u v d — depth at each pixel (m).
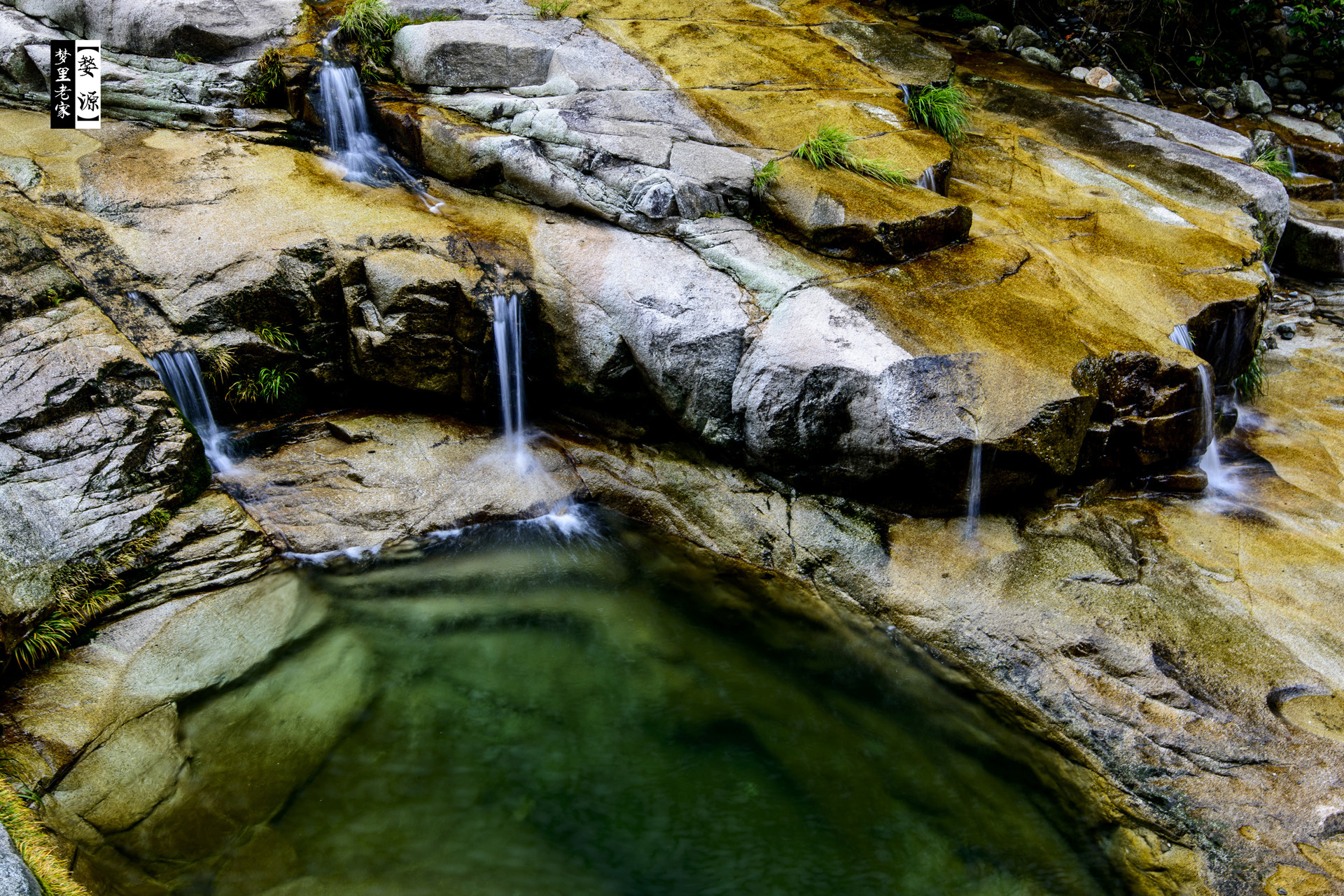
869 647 5.95
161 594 5.68
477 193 7.95
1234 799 4.72
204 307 6.69
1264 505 6.75
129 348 6.20
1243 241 8.12
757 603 6.33
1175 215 8.50
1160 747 5.00
